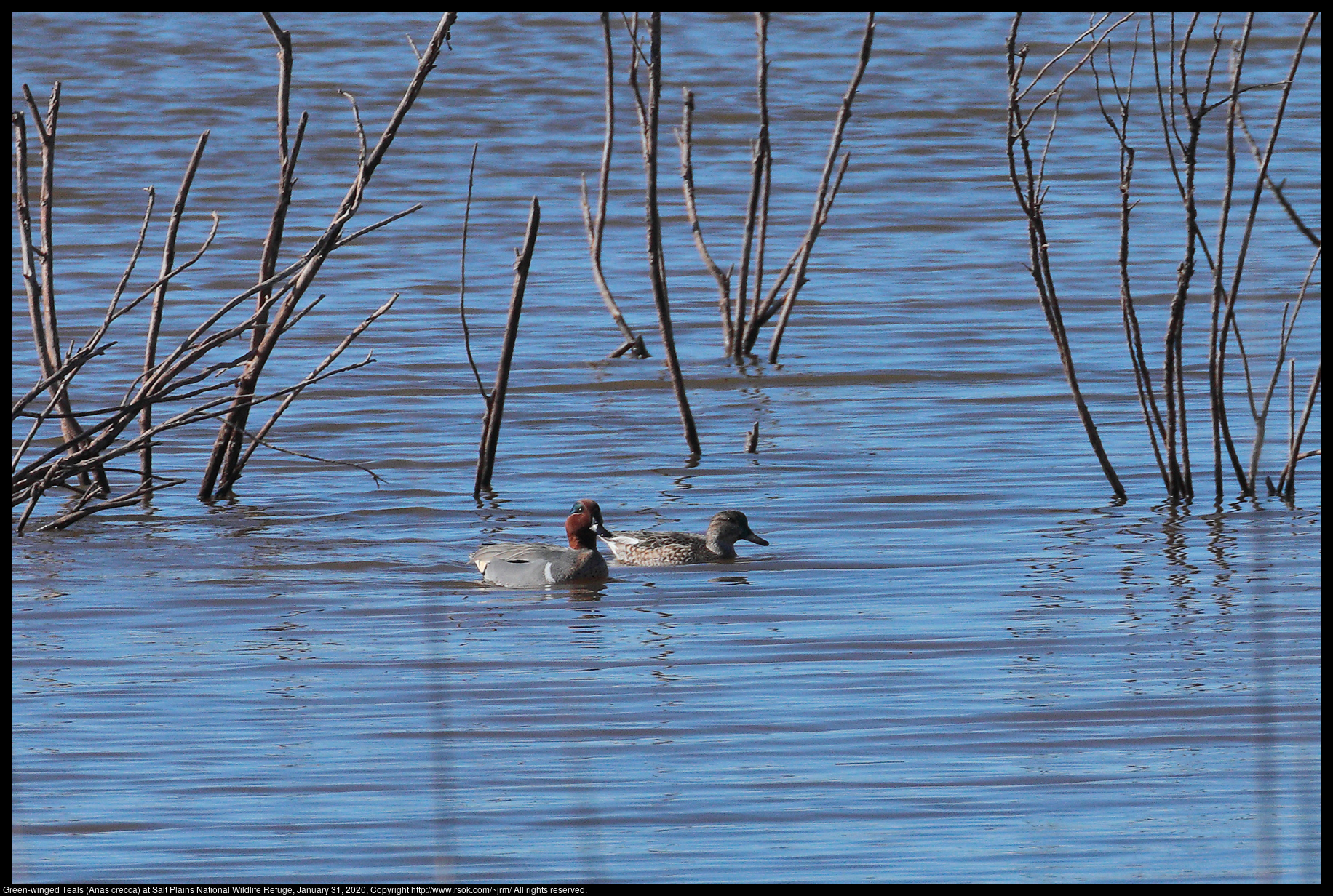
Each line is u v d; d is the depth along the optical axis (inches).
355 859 388.5
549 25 1924.2
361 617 585.3
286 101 732.0
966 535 677.3
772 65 1823.3
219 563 652.7
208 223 1332.4
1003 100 1707.7
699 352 1026.7
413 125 1627.7
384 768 446.0
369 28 1921.8
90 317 1071.6
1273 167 1446.9
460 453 820.6
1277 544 652.7
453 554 669.9
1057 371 957.2
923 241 1295.5
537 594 616.1
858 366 982.4
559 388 940.0
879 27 1936.5
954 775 436.5
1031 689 497.4
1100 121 1636.3
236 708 490.6
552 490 762.8
